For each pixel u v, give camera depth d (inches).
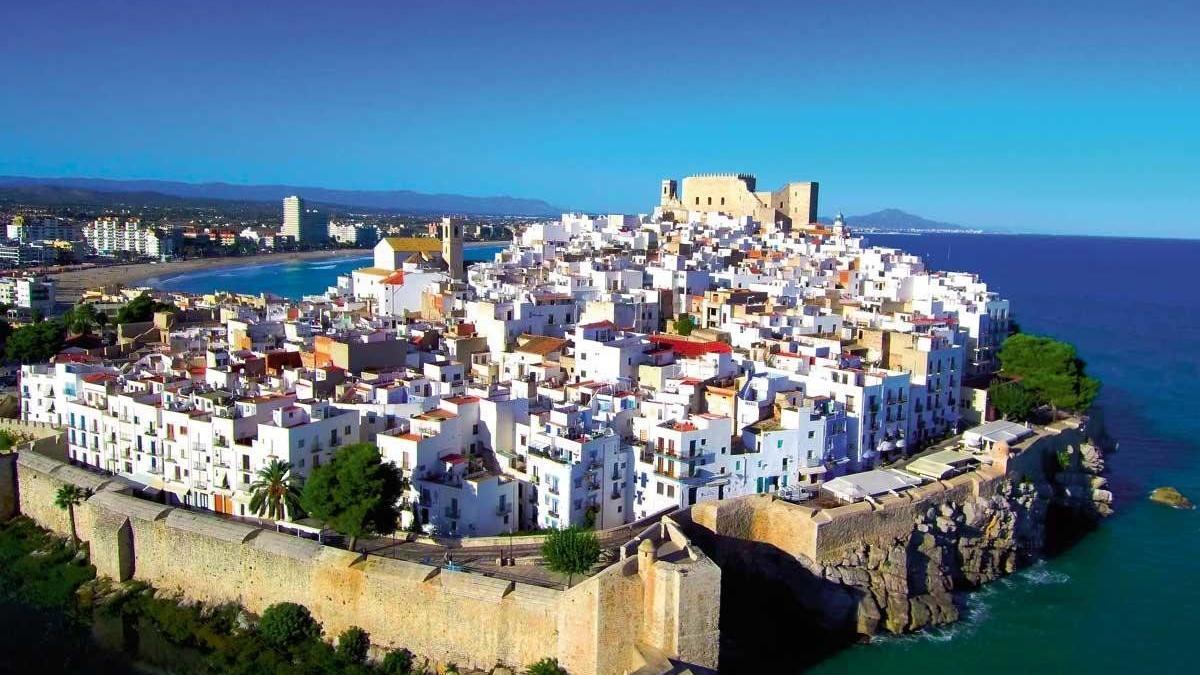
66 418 7145.7
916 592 5782.5
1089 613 5900.6
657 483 5753.0
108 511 5984.3
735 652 5285.4
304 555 5344.5
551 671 4650.6
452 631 4987.7
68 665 5118.1
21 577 5964.6
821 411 6407.5
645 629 4768.7
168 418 6299.2
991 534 6348.4
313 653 5128.0
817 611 5487.2
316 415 5959.6
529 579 4995.1
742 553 5659.5
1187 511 7564.0
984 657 5383.9
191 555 5703.7
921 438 7337.6
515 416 6205.7
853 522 5693.9
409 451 5679.1
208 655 5226.4
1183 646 5536.4
